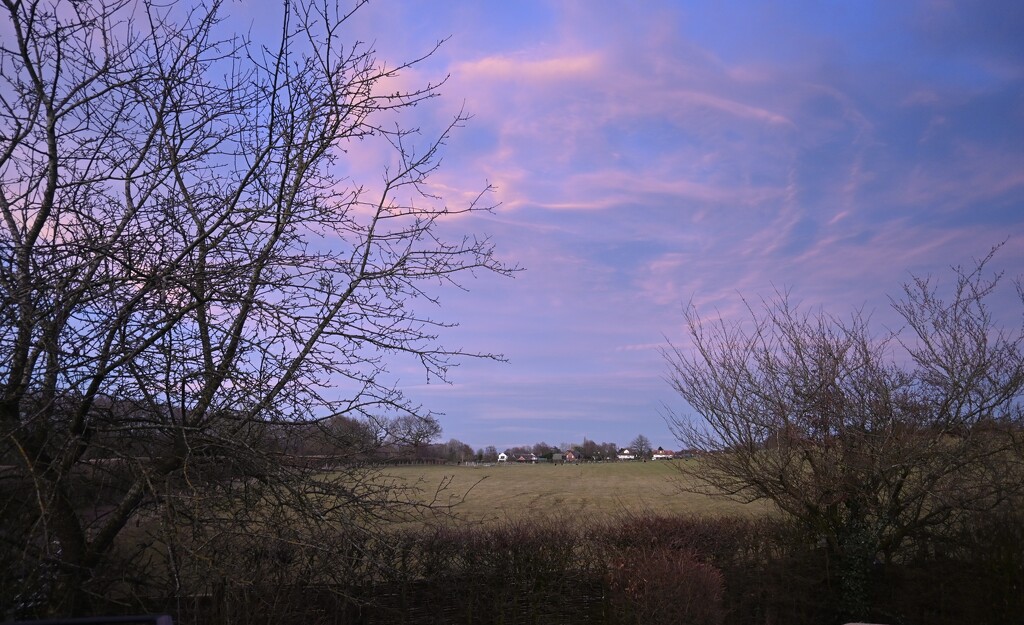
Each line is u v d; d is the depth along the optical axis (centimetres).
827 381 1095
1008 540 998
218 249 550
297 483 559
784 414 1100
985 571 1003
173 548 518
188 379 538
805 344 1119
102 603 546
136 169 565
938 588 1023
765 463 1111
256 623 602
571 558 940
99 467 534
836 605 1058
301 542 551
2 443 478
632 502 1802
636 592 845
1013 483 1029
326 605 721
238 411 559
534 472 3688
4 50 506
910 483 1062
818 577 1043
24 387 487
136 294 512
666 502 1666
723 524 1071
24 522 487
